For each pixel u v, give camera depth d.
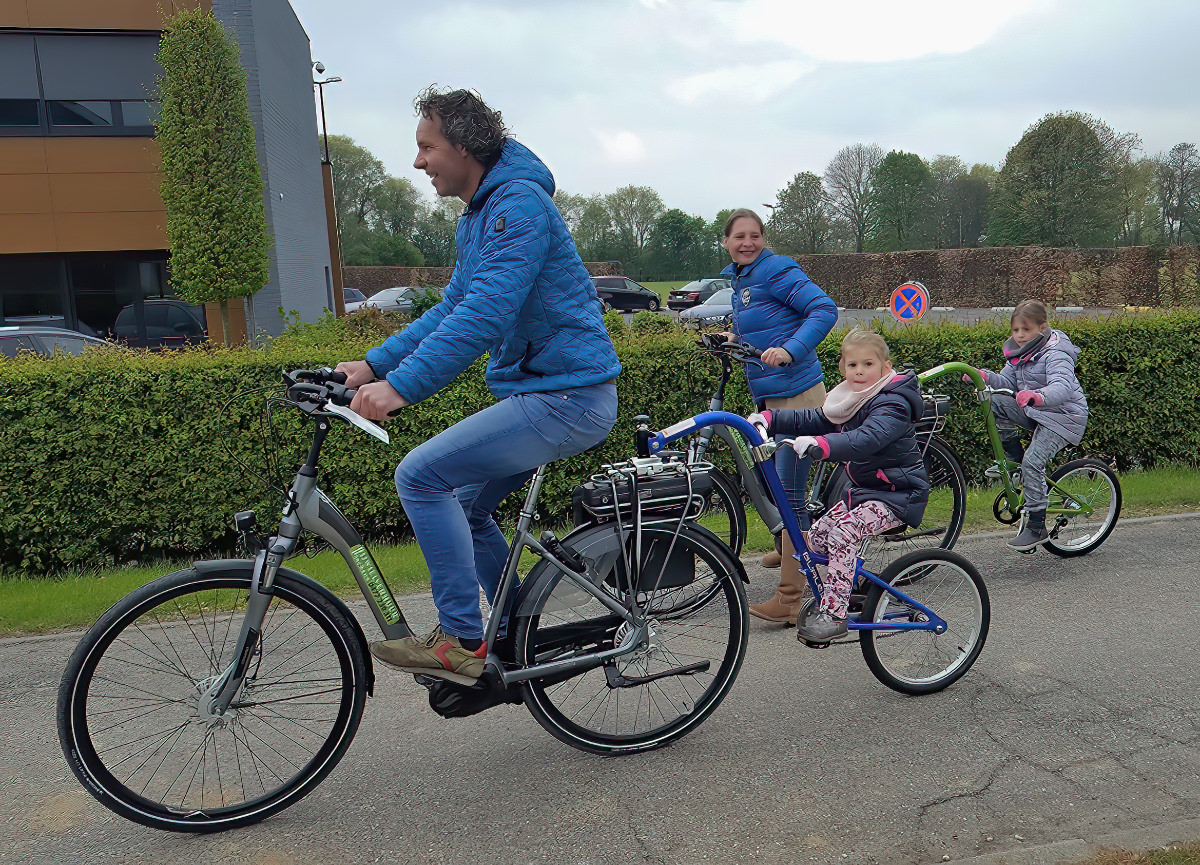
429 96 2.67
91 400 5.60
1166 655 3.82
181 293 15.59
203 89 14.62
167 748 3.04
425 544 2.72
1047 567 5.00
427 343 2.48
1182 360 7.18
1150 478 6.82
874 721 3.29
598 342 2.79
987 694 3.49
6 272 16.91
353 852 2.56
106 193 16.86
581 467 6.23
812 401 4.31
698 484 3.06
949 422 6.90
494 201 2.61
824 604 3.38
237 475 5.80
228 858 2.54
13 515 5.58
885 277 39.53
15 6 15.98
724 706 3.44
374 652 2.80
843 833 2.60
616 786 2.88
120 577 5.34
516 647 2.90
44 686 3.75
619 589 3.03
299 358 5.84
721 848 2.54
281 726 3.15
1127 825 2.61
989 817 2.66
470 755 3.12
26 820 2.76
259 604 2.66
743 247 4.35
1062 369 4.97
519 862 2.50
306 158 23.31
